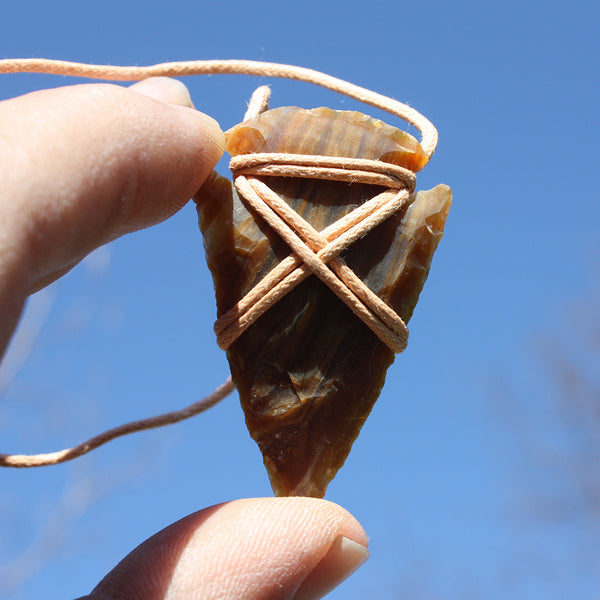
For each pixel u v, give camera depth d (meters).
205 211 0.15
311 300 0.15
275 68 0.16
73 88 0.14
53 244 0.13
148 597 0.14
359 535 0.15
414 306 0.15
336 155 0.15
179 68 0.16
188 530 0.15
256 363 0.15
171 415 0.17
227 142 0.15
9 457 0.16
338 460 0.15
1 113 0.14
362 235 0.15
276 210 0.15
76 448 0.16
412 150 0.15
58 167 0.13
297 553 0.14
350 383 0.15
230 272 0.15
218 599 0.14
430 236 0.15
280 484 0.15
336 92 0.16
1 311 0.13
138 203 0.14
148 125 0.14
